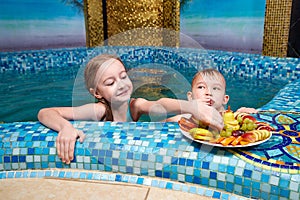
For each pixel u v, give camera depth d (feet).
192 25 16.80
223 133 4.15
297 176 3.45
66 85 13.21
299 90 7.69
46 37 18.31
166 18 17.04
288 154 3.84
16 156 4.43
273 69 11.53
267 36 12.26
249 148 4.01
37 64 16.21
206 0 15.81
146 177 4.19
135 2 16.88
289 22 11.46
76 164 4.41
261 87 11.12
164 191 3.93
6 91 12.39
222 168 3.80
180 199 3.78
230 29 15.12
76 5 18.10
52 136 4.59
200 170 3.92
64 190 3.96
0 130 4.82
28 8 17.38
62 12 18.13
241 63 12.53
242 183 3.71
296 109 5.90
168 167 4.08
